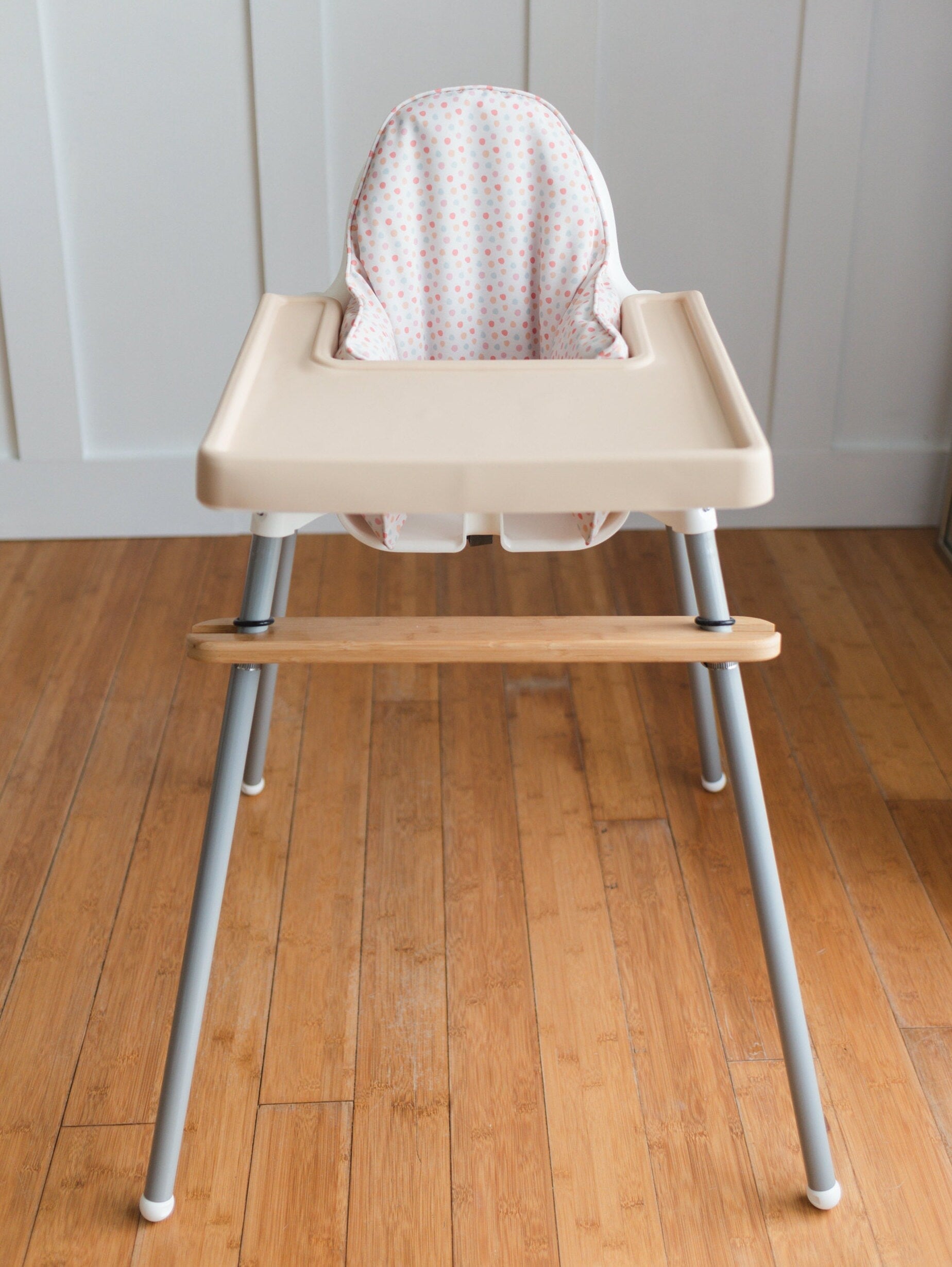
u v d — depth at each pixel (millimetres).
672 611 2098
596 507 825
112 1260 1069
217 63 2025
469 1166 1146
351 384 970
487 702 1844
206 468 824
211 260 2176
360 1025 1295
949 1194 1117
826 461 2355
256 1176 1140
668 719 1807
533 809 1618
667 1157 1153
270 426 884
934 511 2395
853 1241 1078
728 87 2080
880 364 2305
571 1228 1091
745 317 2262
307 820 1599
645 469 813
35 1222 1102
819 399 2309
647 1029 1284
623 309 1141
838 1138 1168
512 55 2061
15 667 1930
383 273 1240
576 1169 1144
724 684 975
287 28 1989
